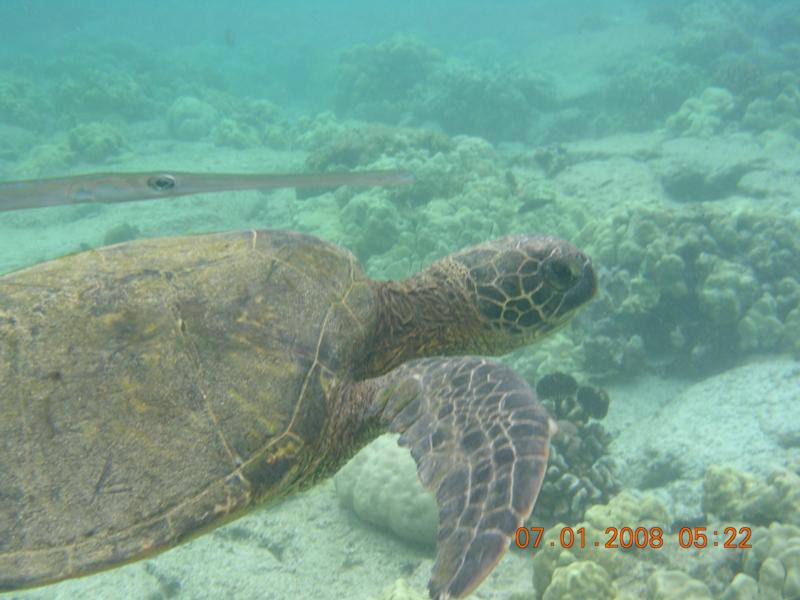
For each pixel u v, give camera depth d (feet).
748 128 9.04
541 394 3.41
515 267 2.20
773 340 4.09
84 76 15.21
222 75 20.56
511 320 2.25
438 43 25.14
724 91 9.96
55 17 34.24
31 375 1.36
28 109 13.61
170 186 1.42
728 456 3.10
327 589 2.74
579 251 2.22
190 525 1.31
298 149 12.60
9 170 11.03
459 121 12.61
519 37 22.94
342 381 1.68
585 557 2.34
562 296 2.21
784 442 3.07
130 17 36.58
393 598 2.31
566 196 7.57
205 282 1.61
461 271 2.25
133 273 1.58
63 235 7.93
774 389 3.48
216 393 1.44
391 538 3.02
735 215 4.58
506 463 1.32
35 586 1.21
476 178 6.88
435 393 1.58
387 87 15.02
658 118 11.46
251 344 1.54
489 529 1.23
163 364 1.43
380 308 2.07
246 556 2.93
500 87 12.29
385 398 1.68
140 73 18.45
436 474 1.39
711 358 4.22
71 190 1.36
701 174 7.20
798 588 2.00
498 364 1.61
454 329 2.27
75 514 1.26
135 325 1.47
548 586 2.26
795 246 4.35
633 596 2.16
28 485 1.27
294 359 1.58
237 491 1.37
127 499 1.29
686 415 3.54
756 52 13.29
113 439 1.33
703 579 2.22
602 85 13.14
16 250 7.52
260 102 15.67
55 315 1.45
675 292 4.28
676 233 4.47
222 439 1.40
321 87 20.57
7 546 1.22
